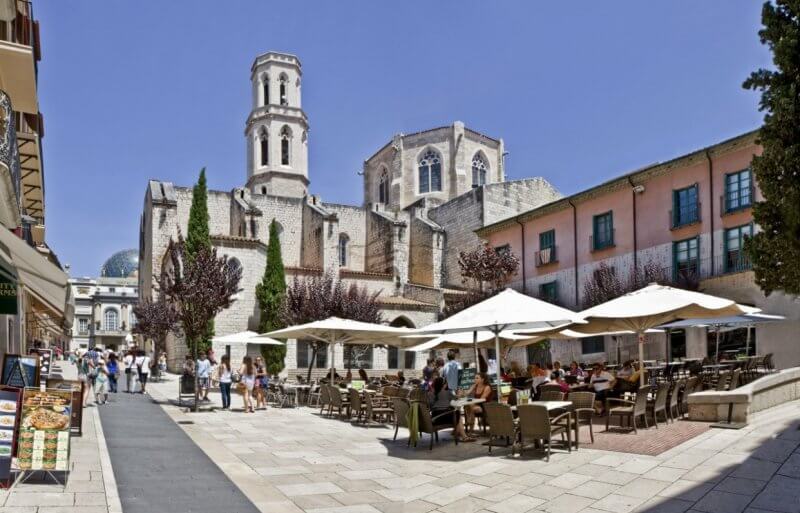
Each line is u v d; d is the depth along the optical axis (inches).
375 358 1620.3
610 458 395.2
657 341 1122.0
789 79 474.3
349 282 1829.5
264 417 698.8
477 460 422.6
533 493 333.1
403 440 526.9
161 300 1512.1
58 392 334.0
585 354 1273.4
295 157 2504.9
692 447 403.5
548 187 2076.8
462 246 1980.8
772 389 502.3
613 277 1140.5
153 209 1742.1
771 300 930.1
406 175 2401.6
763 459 356.5
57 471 354.0
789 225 474.0
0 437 320.2
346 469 408.2
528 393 533.0
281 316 1322.6
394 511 311.1
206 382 861.2
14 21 609.6
